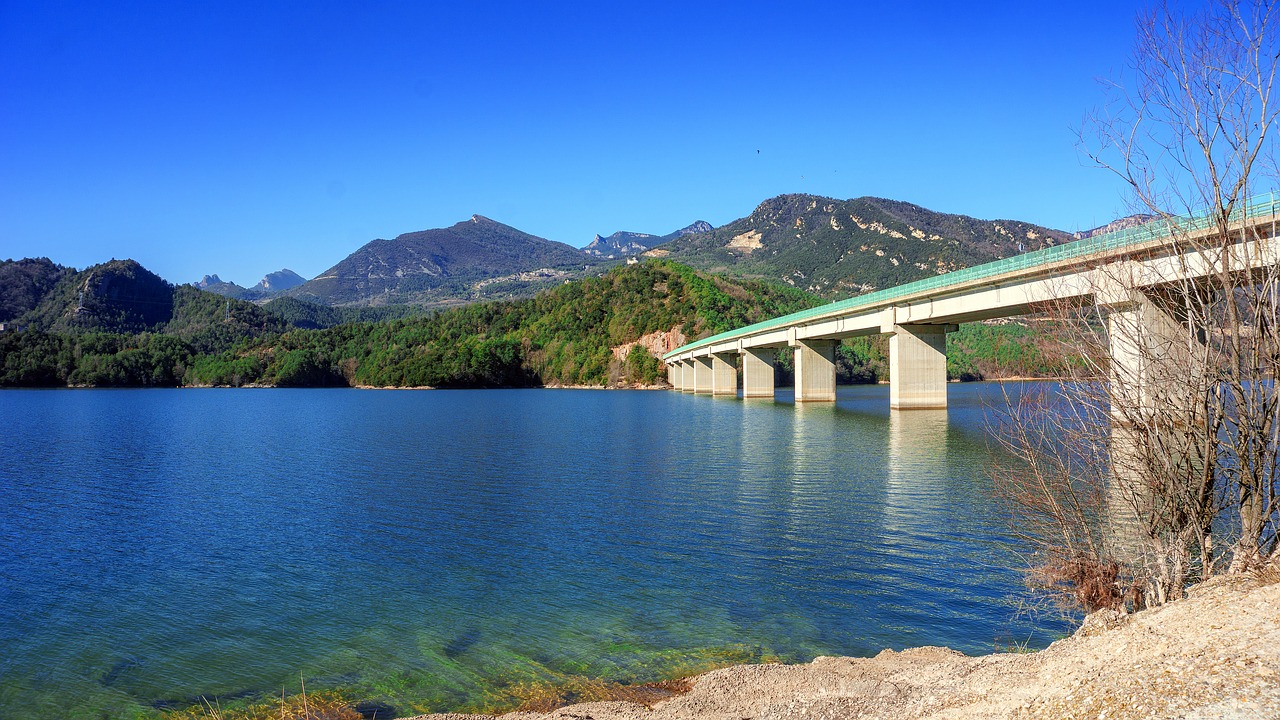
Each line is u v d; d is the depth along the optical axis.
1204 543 13.06
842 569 22.12
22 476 45.75
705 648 16.89
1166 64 12.39
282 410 118.31
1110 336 13.61
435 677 15.84
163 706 15.05
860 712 11.65
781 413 89.25
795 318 103.12
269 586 22.28
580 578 22.19
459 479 41.31
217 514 33.12
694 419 84.31
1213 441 12.58
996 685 10.45
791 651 16.59
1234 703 6.73
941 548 23.83
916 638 16.92
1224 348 12.44
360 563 24.47
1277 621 8.13
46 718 14.66
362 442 63.38
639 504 32.88
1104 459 14.12
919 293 68.56
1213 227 12.16
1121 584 14.74
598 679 15.46
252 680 16.05
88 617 19.97
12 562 25.47
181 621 19.55
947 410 77.81
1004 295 55.69
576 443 59.56
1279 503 12.10
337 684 15.70
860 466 42.09
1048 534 16.53
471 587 21.66
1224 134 11.95
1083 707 7.93
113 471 47.72
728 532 27.23
